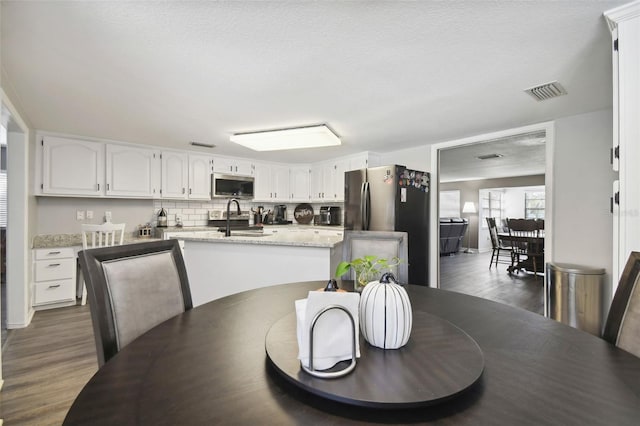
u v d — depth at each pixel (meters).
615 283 1.34
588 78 1.97
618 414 0.56
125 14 1.34
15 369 2.03
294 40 1.54
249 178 4.87
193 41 1.55
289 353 0.77
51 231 3.58
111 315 1.00
